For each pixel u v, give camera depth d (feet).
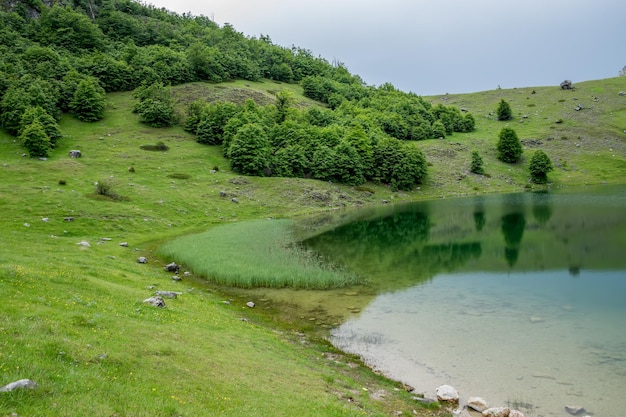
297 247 188.85
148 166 342.44
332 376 67.36
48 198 230.27
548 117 621.72
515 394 65.46
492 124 631.97
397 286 130.11
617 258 152.76
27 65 458.50
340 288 128.77
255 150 373.40
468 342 86.48
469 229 230.27
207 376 53.26
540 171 438.40
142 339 59.72
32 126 317.42
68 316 60.75
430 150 507.30
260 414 46.01
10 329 50.06
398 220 274.16
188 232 227.40
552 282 129.08
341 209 338.75
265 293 123.95
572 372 72.28
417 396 65.10
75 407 36.68
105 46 608.60
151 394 44.06
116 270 116.78
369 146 424.87
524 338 87.66
